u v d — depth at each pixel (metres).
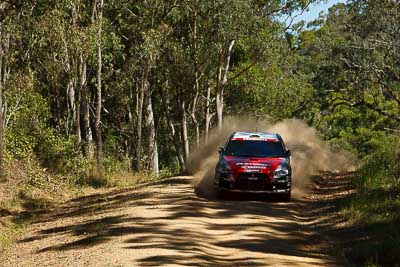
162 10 35.91
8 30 26.41
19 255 12.36
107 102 47.12
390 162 21.38
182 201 16.84
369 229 12.98
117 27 37.38
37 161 25.61
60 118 41.12
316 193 19.66
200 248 11.10
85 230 14.04
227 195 17.83
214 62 39.88
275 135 18.81
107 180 26.94
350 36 45.38
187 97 42.03
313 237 12.60
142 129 45.44
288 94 51.25
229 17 33.59
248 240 11.95
